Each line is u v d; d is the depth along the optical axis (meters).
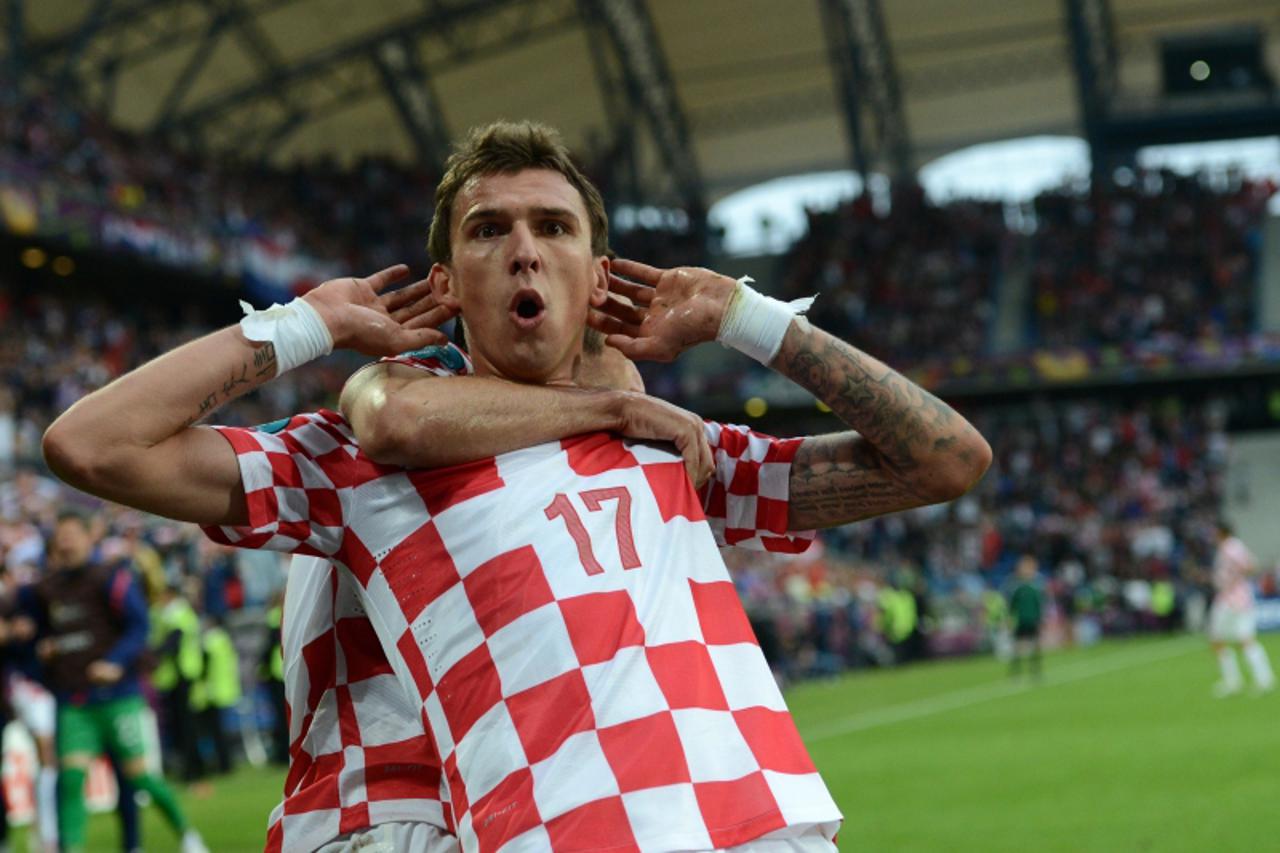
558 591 2.33
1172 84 48.41
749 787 2.28
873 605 33.78
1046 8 45.31
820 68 47.50
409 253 42.97
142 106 40.72
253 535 2.44
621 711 2.26
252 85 41.97
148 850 10.54
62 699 9.30
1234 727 14.29
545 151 2.57
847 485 2.78
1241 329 44.59
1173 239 46.94
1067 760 12.30
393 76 43.72
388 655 2.46
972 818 9.34
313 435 2.52
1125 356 43.06
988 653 37.09
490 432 2.43
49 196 29.09
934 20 45.81
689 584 2.45
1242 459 45.44
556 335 2.54
